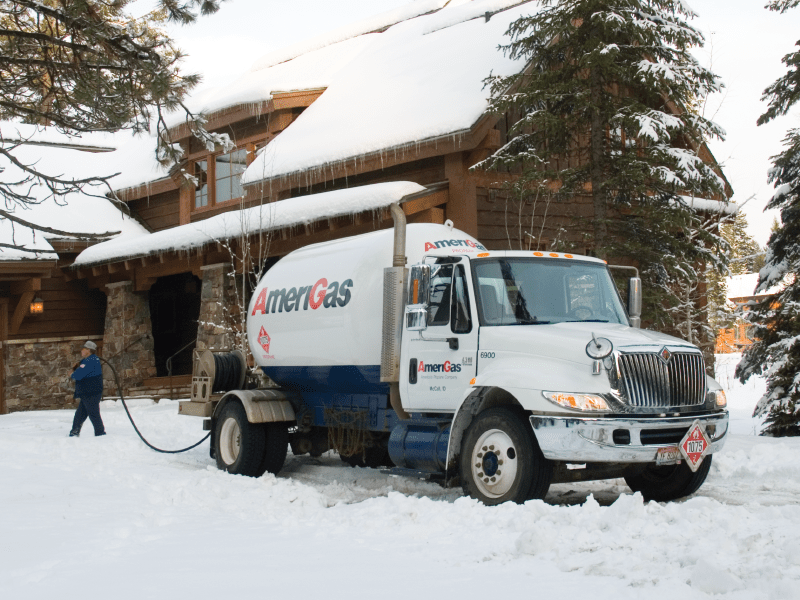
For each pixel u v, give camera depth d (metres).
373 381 9.31
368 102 20.02
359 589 4.66
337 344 9.52
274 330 10.58
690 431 7.24
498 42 18.84
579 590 4.50
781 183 15.77
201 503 8.07
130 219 25.83
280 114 22.14
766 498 7.95
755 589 4.30
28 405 22.83
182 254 19.59
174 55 12.08
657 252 14.23
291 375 10.55
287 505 7.96
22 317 22.30
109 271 21.88
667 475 8.22
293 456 12.61
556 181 15.70
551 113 14.16
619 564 4.94
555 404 7.01
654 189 14.55
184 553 5.77
